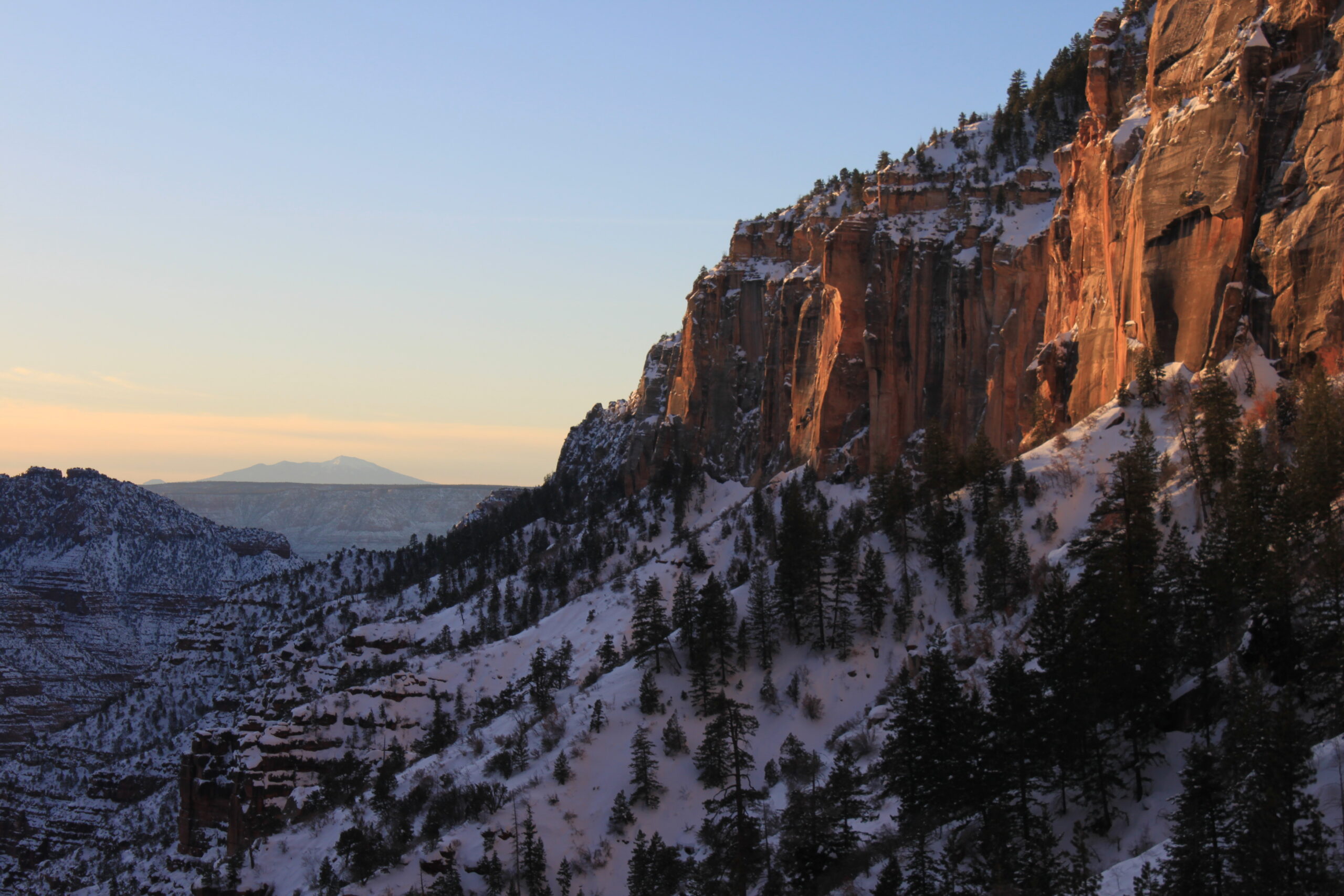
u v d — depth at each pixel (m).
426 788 174.62
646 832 144.12
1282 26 171.38
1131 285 183.50
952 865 97.00
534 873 141.12
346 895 153.12
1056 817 103.00
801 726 153.12
